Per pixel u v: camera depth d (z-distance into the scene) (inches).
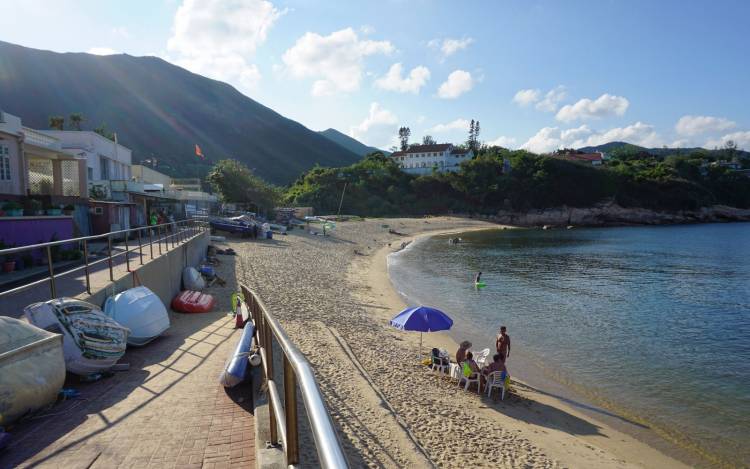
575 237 2763.3
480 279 1213.7
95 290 337.1
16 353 184.7
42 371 195.0
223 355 311.1
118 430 183.6
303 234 2112.5
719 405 458.9
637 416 433.1
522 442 360.2
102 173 1139.3
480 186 4237.2
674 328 755.4
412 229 3147.1
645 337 698.8
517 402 450.0
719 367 569.0
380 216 3902.6
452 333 696.4
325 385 403.9
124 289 397.4
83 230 756.6
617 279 1258.6
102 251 629.9
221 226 1642.5
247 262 1101.1
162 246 661.9
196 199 1873.8
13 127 617.9
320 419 55.2
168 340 361.4
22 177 636.7
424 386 454.3
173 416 199.3
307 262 1264.8
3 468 152.1
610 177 4281.5
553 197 4160.9
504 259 1688.0
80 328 244.8
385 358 525.7
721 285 1177.4
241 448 168.7
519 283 1173.7
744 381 522.6
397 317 524.1
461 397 443.8
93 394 228.2
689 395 482.6
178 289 647.1
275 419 149.1
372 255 1740.9
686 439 391.5
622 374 542.0
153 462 157.8
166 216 1249.4
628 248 2107.5
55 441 173.5
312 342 531.8
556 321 788.6
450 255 1815.9
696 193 4370.1
